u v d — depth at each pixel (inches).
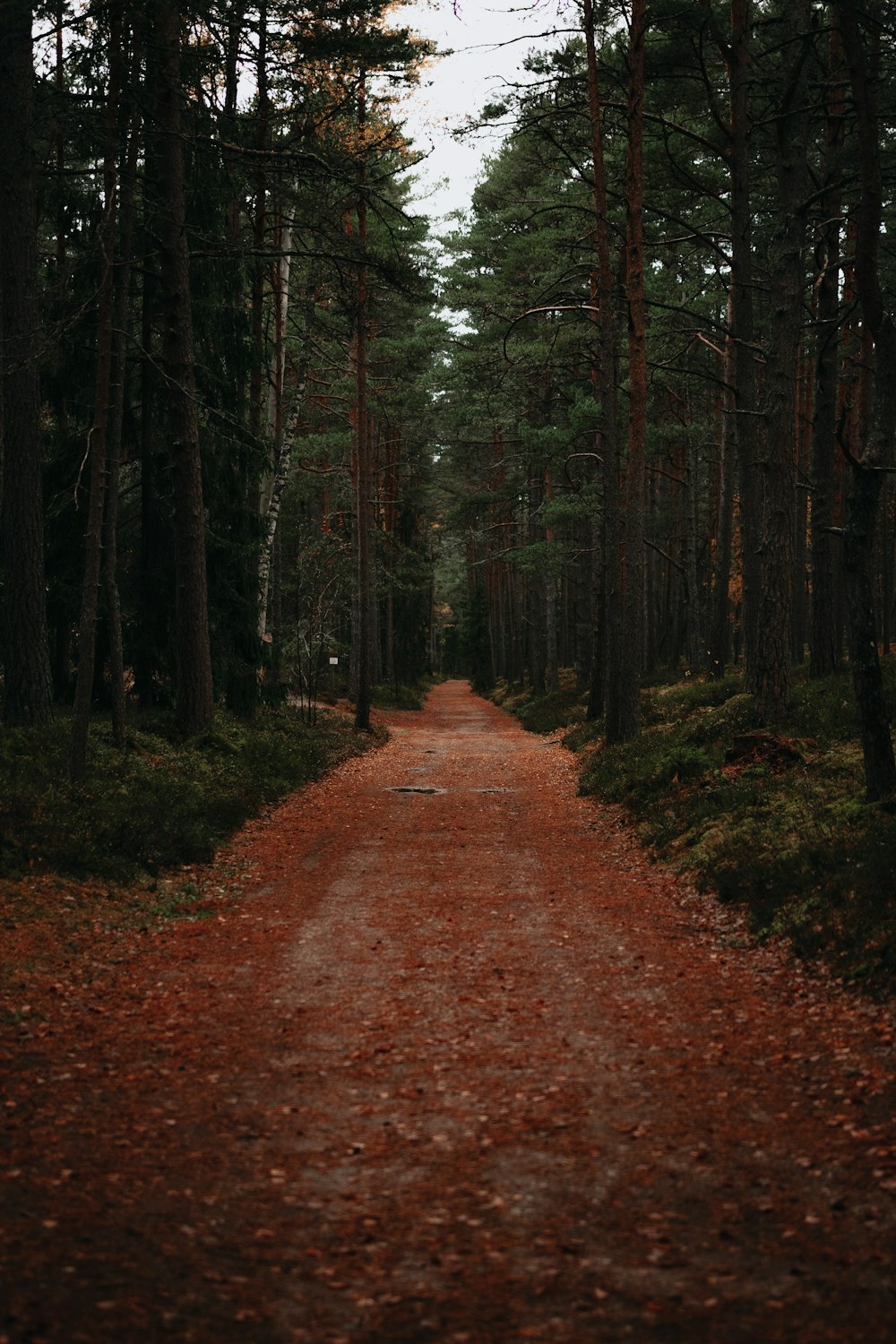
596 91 934.4
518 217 1472.7
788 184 748.0
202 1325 164.9
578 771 969.5
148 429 900.6
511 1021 321.1
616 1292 175.2
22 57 670.5
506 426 1708.9
